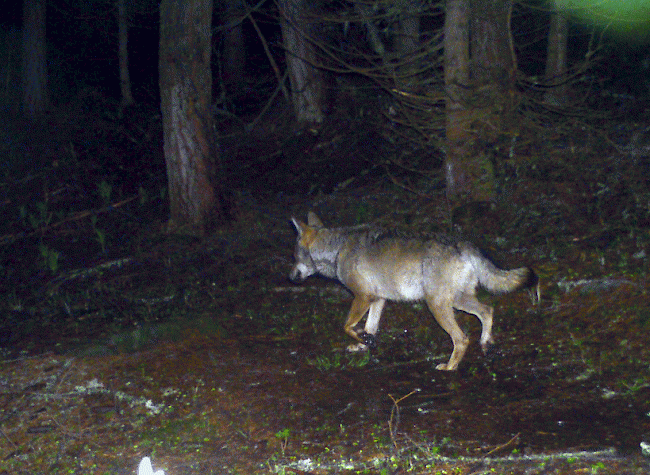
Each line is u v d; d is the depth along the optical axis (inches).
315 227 315.6
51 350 315.9
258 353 310.7
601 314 305.3
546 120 389.7
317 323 328.8
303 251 316.2
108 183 516.7
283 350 312.3
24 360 309.7
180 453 270.4
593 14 427.2
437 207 390.9
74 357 308.7
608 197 364.8
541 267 335.6
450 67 370.0
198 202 419.2
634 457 254.4
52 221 464.4
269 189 480.7
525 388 282.8
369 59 392.5
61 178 527.5
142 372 300.0
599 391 277.3
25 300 366.9
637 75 471.5
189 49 409.4
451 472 256.4
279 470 261.6
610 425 264.8
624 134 400.2
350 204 434.0
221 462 266.7
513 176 384.5
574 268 329.7
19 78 768.9
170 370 301.1
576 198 370.6
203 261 391.9
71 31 812.6
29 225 457.7
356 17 396.8
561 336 301.7
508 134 371.2
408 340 314.3
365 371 298.8
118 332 323.9
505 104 368.8
